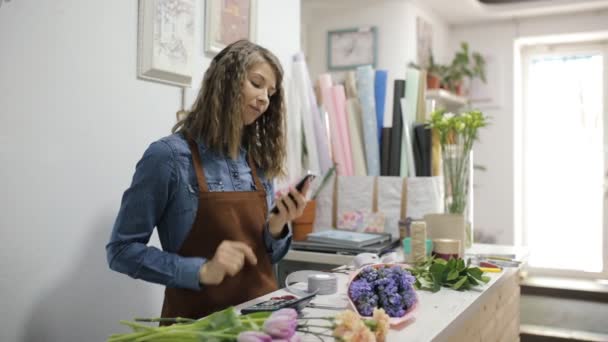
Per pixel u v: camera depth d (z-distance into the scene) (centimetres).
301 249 228
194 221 134
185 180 132
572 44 492
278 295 138
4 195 136
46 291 148
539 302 423
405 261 195
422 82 266
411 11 411
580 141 493
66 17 150
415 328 112
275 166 158
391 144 259
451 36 506
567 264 497
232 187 142
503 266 188
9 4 135
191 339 93
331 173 262
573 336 349
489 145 491
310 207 249
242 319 100
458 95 464
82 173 157
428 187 245
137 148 176
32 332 145
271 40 248
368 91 265
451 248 186
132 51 173
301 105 258
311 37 440
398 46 407
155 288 185
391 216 250
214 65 141
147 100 180
